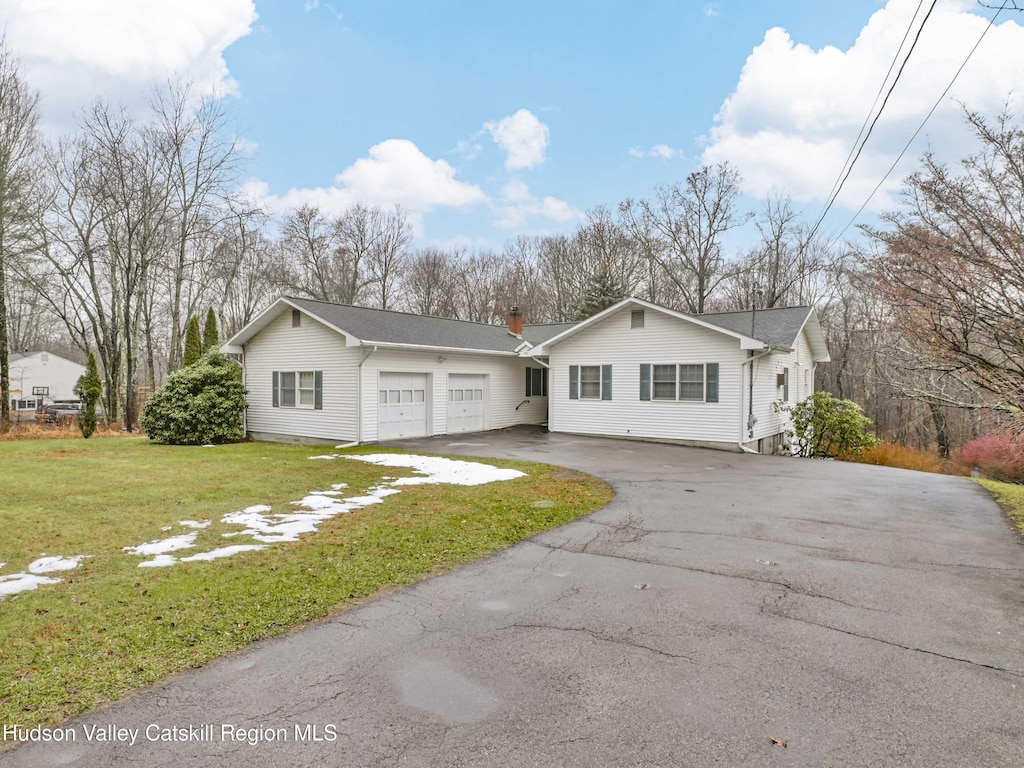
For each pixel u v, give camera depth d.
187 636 3.83
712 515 7.60
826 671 3.46
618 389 16.86
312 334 16.23
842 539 6.48
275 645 3.75
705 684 3.30
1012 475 15.71
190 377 16.50
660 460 12.79
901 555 5.88
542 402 21.84
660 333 16.05
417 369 16.70
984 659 3.62
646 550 6.01
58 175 22.80
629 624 4.14
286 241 37.25
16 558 5.45
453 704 3.08
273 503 8.02
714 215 32.88
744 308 33.59
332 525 6.82
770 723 2.91
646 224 35.25
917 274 7.36
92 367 19.78
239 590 4.66
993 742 2.76
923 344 8.10
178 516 7.23
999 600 4.64
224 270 29.72
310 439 16.36
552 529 6.83
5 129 20.36
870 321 13.90
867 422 17.94
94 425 19.62
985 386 7.59
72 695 3.10
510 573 5.26
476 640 3.87
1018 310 6.68
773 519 7.41
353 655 3.63
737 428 14.80
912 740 2.78
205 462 12.20
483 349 18.22
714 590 4.84
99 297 24.38
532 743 2.74
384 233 40.78
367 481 9.78
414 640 3.86
